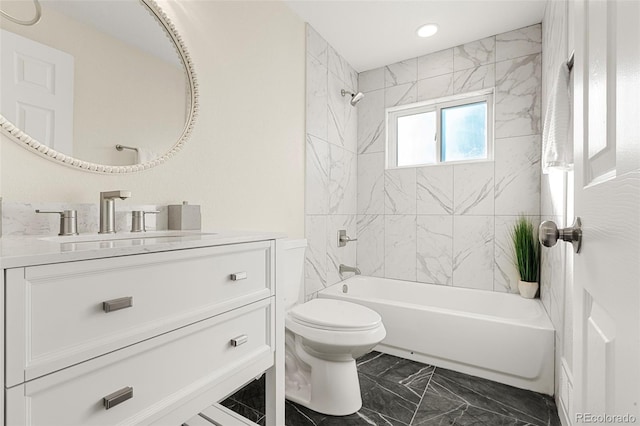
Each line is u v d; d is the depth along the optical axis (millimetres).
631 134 403
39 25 1016
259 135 1878
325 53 2543
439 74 2693
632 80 402
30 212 984
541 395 1724
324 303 1852
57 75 1053
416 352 2104
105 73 1173
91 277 661
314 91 2404
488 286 2506
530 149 2361
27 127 986
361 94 2738
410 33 2449
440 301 2596
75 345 633
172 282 817
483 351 1887
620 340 435
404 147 2996
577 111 699
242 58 1763
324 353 1609
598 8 553
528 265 2271
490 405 1636
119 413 707
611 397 468
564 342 1527
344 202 2844
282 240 1191
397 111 2980
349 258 2926
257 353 1076
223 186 1642
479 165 2549
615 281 454
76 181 1106
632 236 397
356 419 1527
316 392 1614
